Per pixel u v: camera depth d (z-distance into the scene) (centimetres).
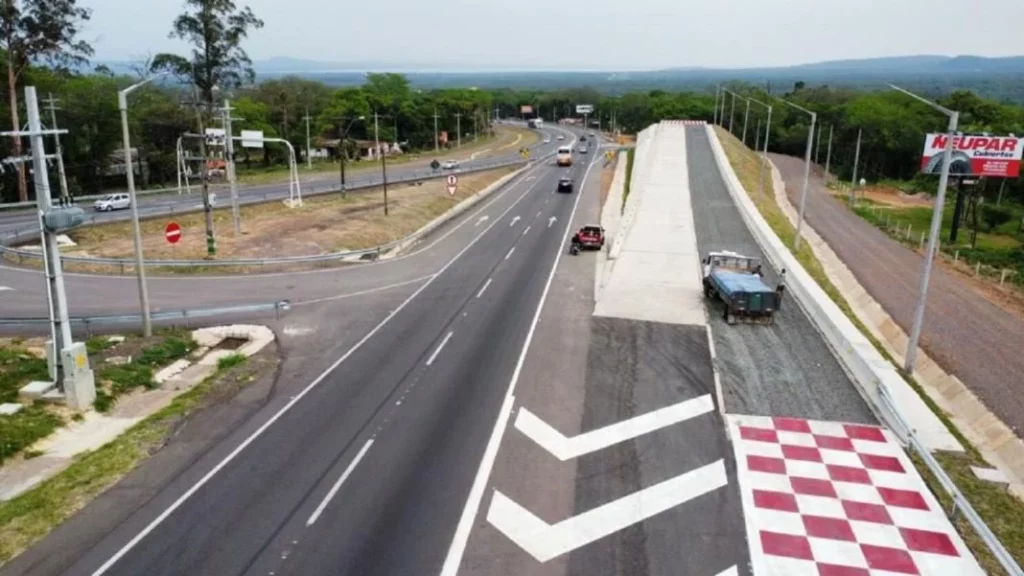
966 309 3172
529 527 1377
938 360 2467
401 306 2911
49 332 2542
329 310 2856
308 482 1535
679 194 5128
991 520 1391
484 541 1332
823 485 1527
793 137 12188
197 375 2186
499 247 4144
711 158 6956
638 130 14988
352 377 2144
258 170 8981
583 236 4000
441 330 2586
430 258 3847
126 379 2072
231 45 4484
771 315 2522
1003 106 10400
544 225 4862
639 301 2828
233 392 2030
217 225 4569
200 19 4319
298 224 4559
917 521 1402
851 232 5266
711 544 1328
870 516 1416
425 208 5344
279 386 2077
